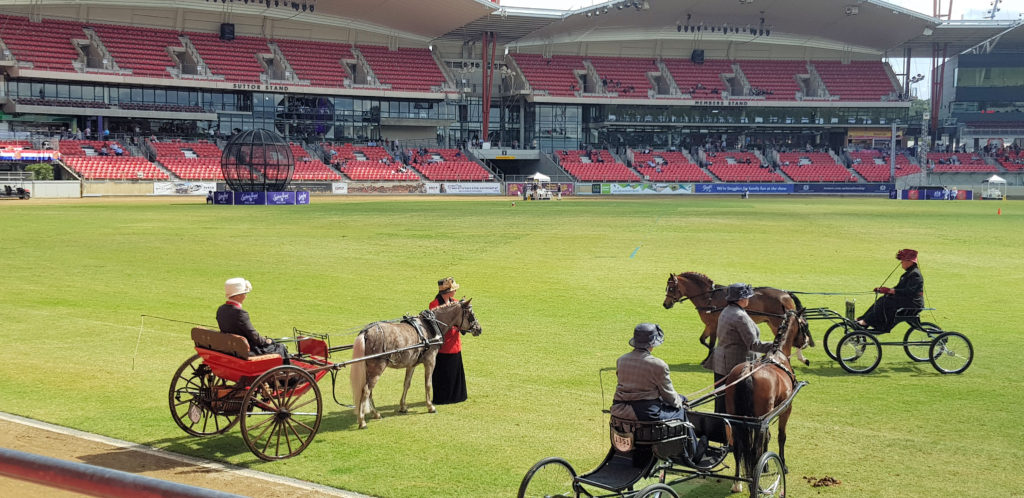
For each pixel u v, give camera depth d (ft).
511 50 372.58
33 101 267.80
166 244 116.16
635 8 328.49
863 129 379.55
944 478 32.24
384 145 334.44
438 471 32.50
